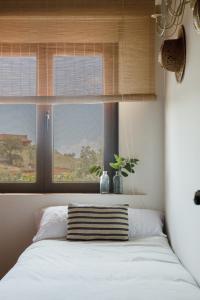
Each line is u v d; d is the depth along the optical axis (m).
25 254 2.23
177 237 2.40
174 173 2.53
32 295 1.54
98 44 3.10
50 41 3.08
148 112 3.09
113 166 2.99
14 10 3.00
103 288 1.63
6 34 3.07
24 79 3.11
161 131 3.07
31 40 3.08
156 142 3.08
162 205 3.05
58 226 2.67
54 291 1.59
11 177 3.16
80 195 3.03
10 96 3.09
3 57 3.10
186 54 2.14
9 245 3.02
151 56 3.03
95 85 3.10
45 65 3.11
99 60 3.10
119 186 3.04
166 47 2.22
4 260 3.02
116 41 3.06
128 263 2.02
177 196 2.41
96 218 2.62
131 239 2.62
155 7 2.97
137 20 3.03
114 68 3.10
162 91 3.07
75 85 3.10
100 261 2.05
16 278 1.76
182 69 2.22
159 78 3.07
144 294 1.55
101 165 3.17
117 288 1.63
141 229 2.69
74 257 2.13
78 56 3.11
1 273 3.02
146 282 1.71
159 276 1.81
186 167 2.15
